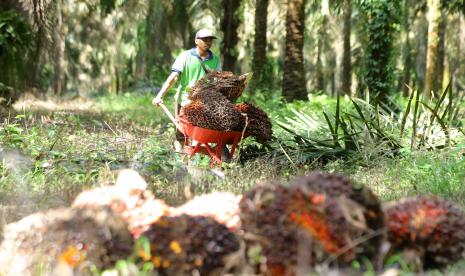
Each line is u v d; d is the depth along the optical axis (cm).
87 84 4562
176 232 440
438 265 475
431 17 2822
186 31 4059
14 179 778
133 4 4022
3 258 461
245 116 998
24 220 471
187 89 1048
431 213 479
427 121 1114
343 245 426
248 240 441
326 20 3972
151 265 430
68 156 959
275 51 4341
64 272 434
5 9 2203
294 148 1087
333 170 977
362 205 446
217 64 1107
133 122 1819
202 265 440
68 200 668
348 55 3591
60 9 3219
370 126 1134
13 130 1037
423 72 4147
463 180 839
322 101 2195
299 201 432
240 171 909
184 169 896
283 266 426
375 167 1003
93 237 440
